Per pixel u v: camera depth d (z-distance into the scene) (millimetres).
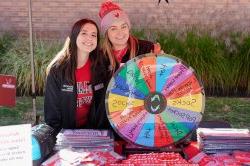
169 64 2602
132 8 9023
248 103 7062
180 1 8953
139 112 2625
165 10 9000
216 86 7391
